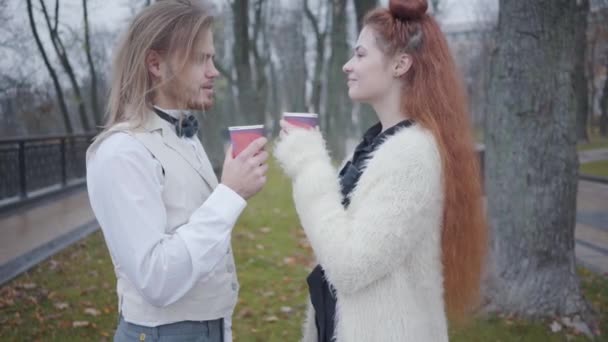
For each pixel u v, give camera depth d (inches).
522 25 148.4
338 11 490.9
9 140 346.3
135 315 62.1
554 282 155.5
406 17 66.4
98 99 484.1
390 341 61.2
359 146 73.7
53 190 408.2
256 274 207.0
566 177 154.3
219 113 474.0
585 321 153.3
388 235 58.2
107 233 56.9
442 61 66.4
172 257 54.7
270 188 414.0
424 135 62.6
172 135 62.9
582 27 442.3
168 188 60.4
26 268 212.2
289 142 67.4
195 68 62.4
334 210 62.5
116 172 55.9
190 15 61.5
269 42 768.3
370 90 67.8
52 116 522.3
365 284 60.2
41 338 148.5
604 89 1045.8
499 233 160.2
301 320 162.2
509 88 152.7
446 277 69.3
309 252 239.6
